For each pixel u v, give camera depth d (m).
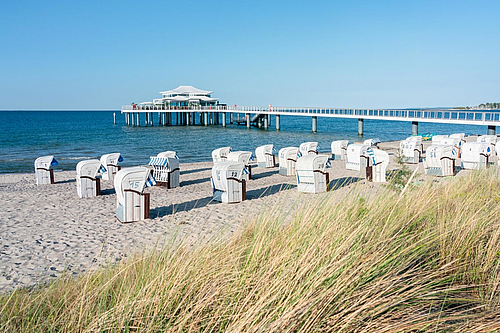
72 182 13.40
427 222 3.50
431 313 2.20
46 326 2.23
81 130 55.91
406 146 15.98
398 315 2.09
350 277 2.25
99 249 5.86
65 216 8.08
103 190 11.33
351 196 3.83
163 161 11.70
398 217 3.43
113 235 6.62
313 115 47.94
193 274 2.44
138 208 7.55
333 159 18.81
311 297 2.04
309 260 2.37
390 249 2.76
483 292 2.60
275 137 43.25
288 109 52.81
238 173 9.20
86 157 24.25
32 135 45.03
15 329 2.23
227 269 2.53
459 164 15.73
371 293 2.19
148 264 2.96
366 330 1.94
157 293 2.24
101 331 2.03
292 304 1.95
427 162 12.29
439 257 2.94
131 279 2.77
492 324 2.03
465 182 5.78
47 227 7.22
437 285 2.56
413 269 2.53
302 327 1.88
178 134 48.22
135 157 24.86
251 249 2.73
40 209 8.76
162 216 7.93
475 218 3.44
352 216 3.24
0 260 5.41
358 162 14.10
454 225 3.26
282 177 13.77
